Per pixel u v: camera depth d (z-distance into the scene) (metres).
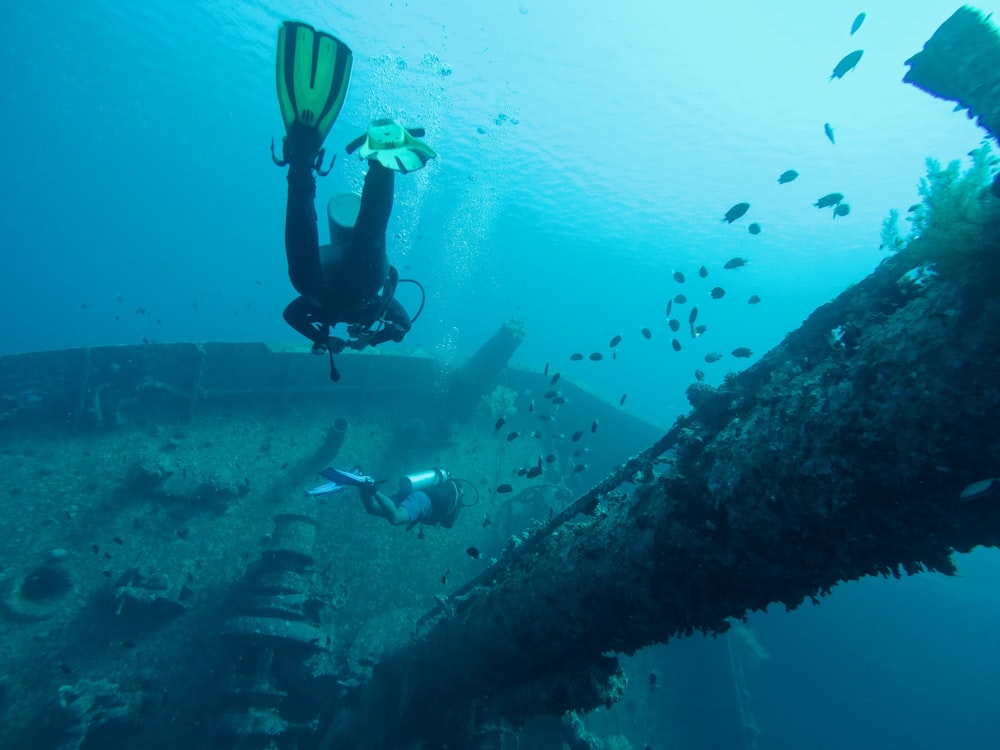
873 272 2.71
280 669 6.65
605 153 27.36
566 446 14.55
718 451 2.90
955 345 1.87
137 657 6.97
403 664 6.32
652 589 3.22
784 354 3.18
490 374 12.55
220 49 28.05
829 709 13.23
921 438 1.97
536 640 4.27
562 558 3.98
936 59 2.20
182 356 10.46
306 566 7.45
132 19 26.62
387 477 10.96
